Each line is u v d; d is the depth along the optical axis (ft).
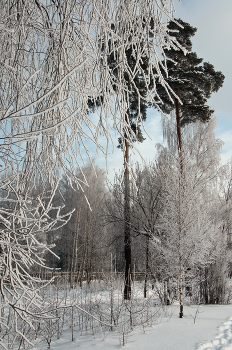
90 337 16.43
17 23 4.70
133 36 5.03
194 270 25.38
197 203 25.96
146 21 4.91
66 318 20.34
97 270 52.85
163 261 25.85
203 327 17.03
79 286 50.24
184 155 28.09
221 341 14.07
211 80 34.35
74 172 5.18
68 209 64.08
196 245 23.56
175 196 24.34
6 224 4.50
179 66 33.12
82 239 64.23
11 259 4.46
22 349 13.64
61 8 4.68
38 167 5.21
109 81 4.91
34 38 5.14
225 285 30.17
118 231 47.60
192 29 31.22
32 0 4.99
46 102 4.74
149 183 34.99
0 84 4.87
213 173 42.37
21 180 4.80
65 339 16.46
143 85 19.43
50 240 58.13
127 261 34.40
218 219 39.83
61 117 4.73
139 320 17.84
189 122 37.55
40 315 4.54
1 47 4.69
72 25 4.88
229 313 22.02
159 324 18.15
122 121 4.97
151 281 27.09
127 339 15.08
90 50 5.10
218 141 44.75
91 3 4.83
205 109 33.86
